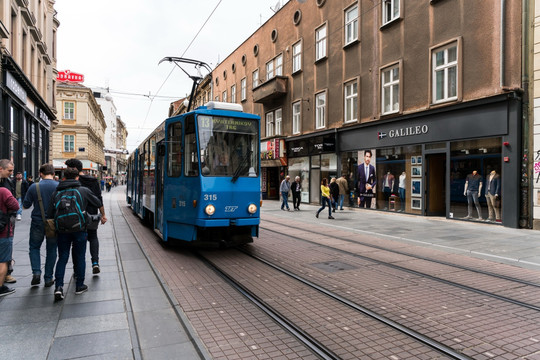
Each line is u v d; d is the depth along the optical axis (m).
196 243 8.42
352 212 15.86
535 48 10.12
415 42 13.48
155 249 8.09
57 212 4.59
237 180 7.50
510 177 10.51
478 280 5.70
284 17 22.11
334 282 5.59
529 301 4.75
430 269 6.36
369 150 15.73
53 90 31.44
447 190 12.52
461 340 3.62
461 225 11.40
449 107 12.15
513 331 3.84
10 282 5.32
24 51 21.38
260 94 23.31
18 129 19.28
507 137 10.59
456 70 12.05
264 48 24.75
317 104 19.12
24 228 10.93
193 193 7.30
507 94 10.36
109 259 7.02
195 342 3.54
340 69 17.31
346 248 8.17
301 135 20.20
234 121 7.70
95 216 5.81
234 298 4.91
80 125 49.31
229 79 31.17
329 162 18.34
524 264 6.61
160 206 8.79
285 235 9.95
